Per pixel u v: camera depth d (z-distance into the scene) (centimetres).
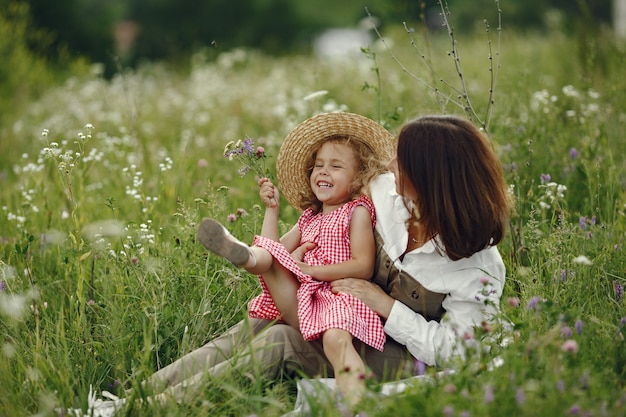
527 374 266
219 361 322
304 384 306
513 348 280
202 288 380
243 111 854
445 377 274
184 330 354
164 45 2097
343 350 303
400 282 327
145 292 368
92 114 853
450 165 311
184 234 419
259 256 317
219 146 687
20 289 386
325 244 341
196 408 291
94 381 337
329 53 1129
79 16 1859
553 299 337
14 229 503
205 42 2255
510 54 973
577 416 245
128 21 2306
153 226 468
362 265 332
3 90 1071
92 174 609
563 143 528
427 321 331
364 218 338
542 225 424
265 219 357
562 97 631
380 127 355
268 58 1340
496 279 322
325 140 360
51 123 807
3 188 643
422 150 312
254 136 708
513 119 552
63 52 1330
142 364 307
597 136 532
